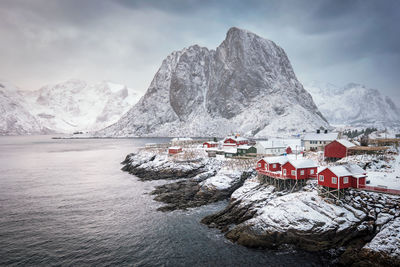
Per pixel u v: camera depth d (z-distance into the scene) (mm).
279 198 39375
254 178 54312
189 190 56906
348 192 36875
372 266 26828
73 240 34969
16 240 35031
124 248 32812
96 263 29469
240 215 41094
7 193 58344
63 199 53375
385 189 35062
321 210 34469
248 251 31844
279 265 28734
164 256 30844
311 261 29438
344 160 53469
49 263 29500
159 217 42938
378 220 31812
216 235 36250
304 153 70125
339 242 31484
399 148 59125
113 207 48094
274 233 32750
